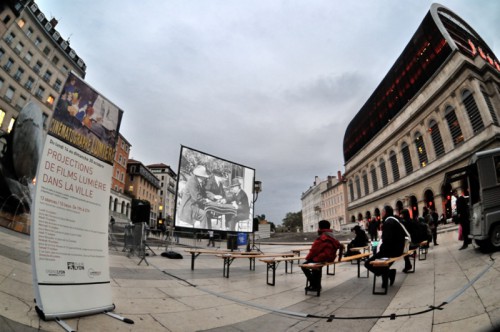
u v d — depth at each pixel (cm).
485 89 3219
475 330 286
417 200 4050
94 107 439
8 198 1116
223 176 1485
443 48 3784
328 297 541
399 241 610
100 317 357
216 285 642
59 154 376
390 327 346
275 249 1927
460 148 3250
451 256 863
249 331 360
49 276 335
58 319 320
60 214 365
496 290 392
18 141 1185
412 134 4284
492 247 771
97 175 432
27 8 3453
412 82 4506
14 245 696
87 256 388
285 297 548
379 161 5356
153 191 7588
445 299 416
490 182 804
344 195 7462
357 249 1027
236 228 1493
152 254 1171
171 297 502
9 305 324
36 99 3669
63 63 4112
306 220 11462
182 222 1287
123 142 5938
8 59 3291
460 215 953
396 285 597
